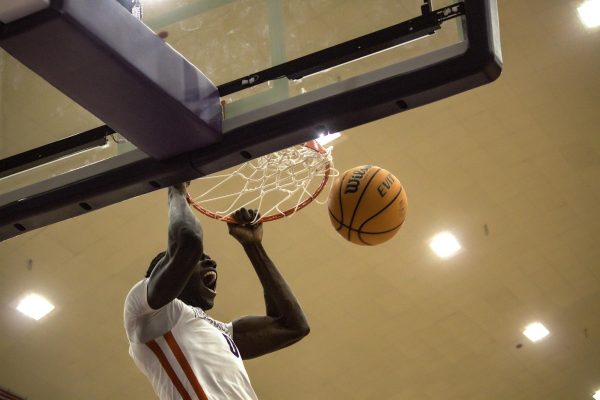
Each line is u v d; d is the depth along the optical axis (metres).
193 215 3.72
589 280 14.77
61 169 4.06
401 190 4.52
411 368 15.22
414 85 3.67
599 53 11.70
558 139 12.68
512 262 14.11
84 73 3.46
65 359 13.30
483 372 15.72
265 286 4.31
